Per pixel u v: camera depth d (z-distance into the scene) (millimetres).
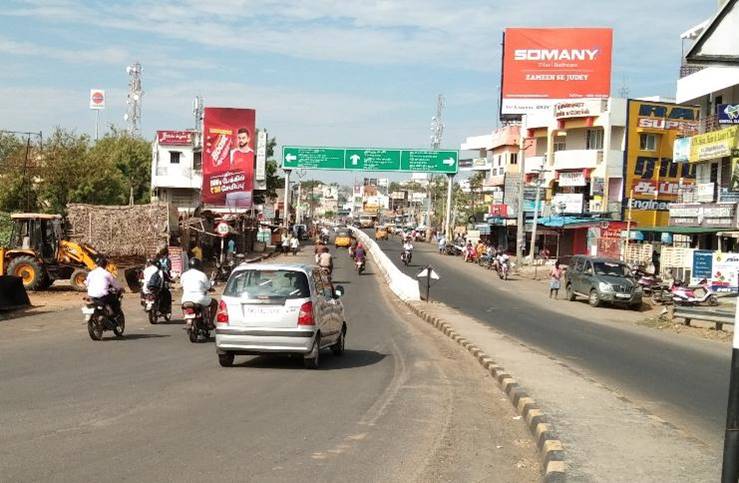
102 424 8133
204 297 16344
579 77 61500
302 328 12555
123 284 29766
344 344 16516
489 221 69500
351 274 45781
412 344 17844
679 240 41438
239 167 63344
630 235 46812
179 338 16891
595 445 7438
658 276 37125
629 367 14719
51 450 6980
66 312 21859
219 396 10062
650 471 6500
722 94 37312
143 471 6391
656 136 55531
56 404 9133
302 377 12102
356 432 8250
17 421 8164
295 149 64500
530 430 8766
